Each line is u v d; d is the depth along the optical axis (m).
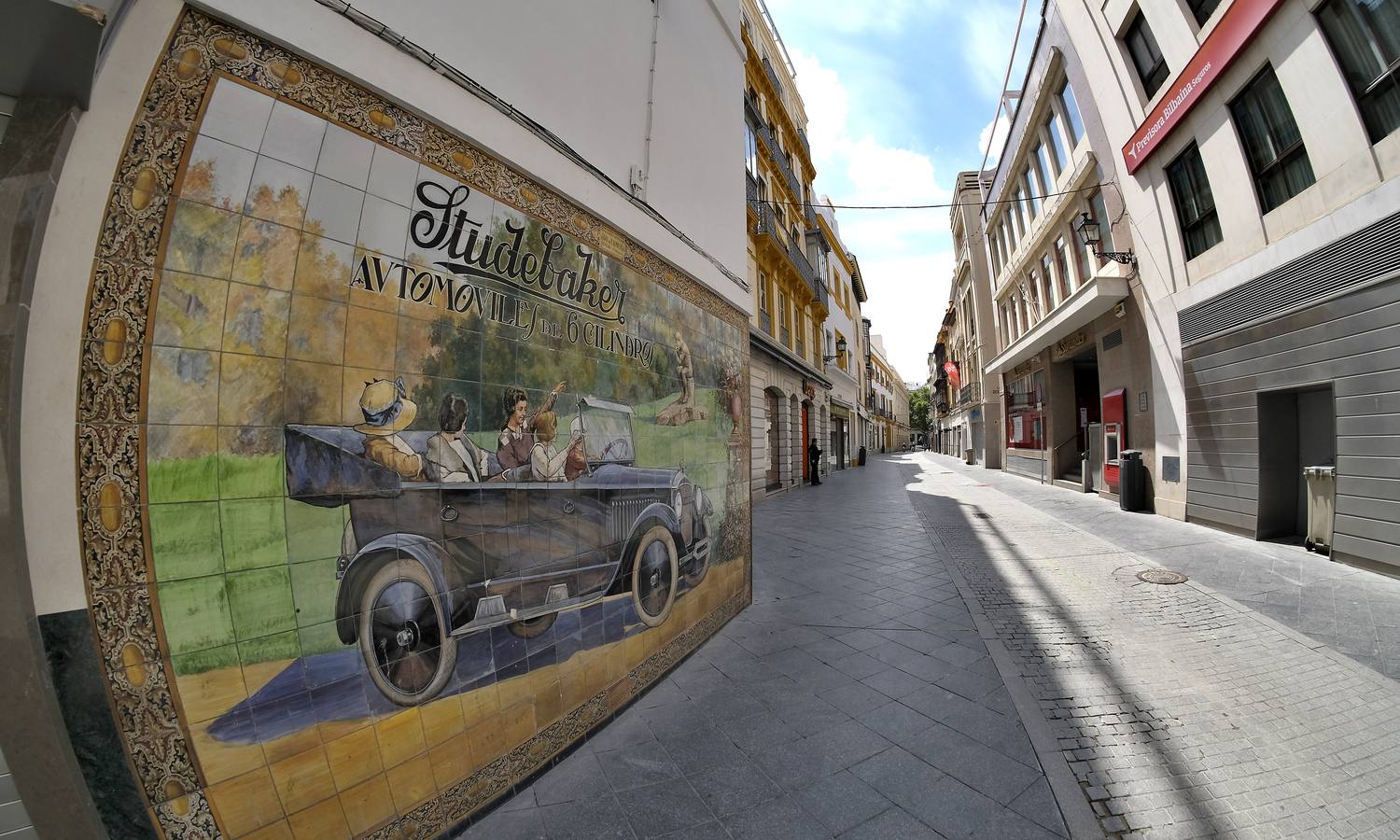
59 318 1.38
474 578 2.36
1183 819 2.20
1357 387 5.38
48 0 1.13
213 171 1.63
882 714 3.10
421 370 2.18
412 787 2.05
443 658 2.21
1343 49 5.62
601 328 3.27
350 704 1.89
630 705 3.31
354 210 1.97
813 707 3.22
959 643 4.14
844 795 2.39
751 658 3.99
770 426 15.31
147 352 1.51
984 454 25.94
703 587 4.36
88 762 1.40
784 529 9.47
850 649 4.11
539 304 2.79
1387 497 5.05
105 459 1.44
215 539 1.61
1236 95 7.10
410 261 2.16
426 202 2.23
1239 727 2.85
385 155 2.09
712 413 4.71
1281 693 3.18
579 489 3.00
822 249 22.94
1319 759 2.56
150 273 1.52
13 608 1.30
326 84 1.91
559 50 3.10
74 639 1.39
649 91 4.14
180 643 1.55
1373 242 5.27
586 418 3.10
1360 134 5.45
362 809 1.90
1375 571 5.11
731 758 2.71
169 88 1.56
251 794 1.65
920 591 5.60
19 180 1.32
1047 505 11.39
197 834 1.56
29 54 1.25
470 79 2.46
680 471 4.11
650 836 2.17
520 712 2.54
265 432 1.72
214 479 1.61
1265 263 6.70
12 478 1.30
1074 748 2.72
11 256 1.30
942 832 2.16
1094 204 11.44
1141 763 2.57
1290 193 6.48
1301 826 2.14
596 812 2.33
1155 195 8.93
